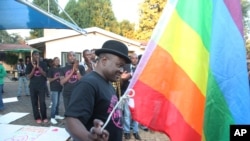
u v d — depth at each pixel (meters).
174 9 2.15
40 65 6.95
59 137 5.43
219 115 2.02
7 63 28.75
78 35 20.11
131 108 2.06
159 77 2.09
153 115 2.06
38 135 5.52
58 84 6.95
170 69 2.09
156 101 2.06
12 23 5.93
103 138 1.69
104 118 1.94
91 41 20.19
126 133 5.89
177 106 2.06
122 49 2.02
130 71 5.56
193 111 2.05
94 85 1.90
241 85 2.04
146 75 2.09
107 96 1.97
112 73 2.01
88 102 1.84
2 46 24.23
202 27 2.13
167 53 2.11
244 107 2.03
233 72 2.05
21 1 3.48
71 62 5.89
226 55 2.05
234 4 2.12
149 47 2.12
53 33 24.52
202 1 2.15
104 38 20.23
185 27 2.12
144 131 6.69
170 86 2.09
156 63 2.10
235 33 2.08
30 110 8.80
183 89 2.07
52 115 6.96
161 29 2.13
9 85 18.30
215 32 2.07
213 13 2.11
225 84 2.03
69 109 1.81
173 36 2.12
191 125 2.04
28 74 6.96
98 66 2.04
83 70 6.12
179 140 2.04
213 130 2.02
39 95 6.98
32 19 5.64
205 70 2.09
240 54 2.06
